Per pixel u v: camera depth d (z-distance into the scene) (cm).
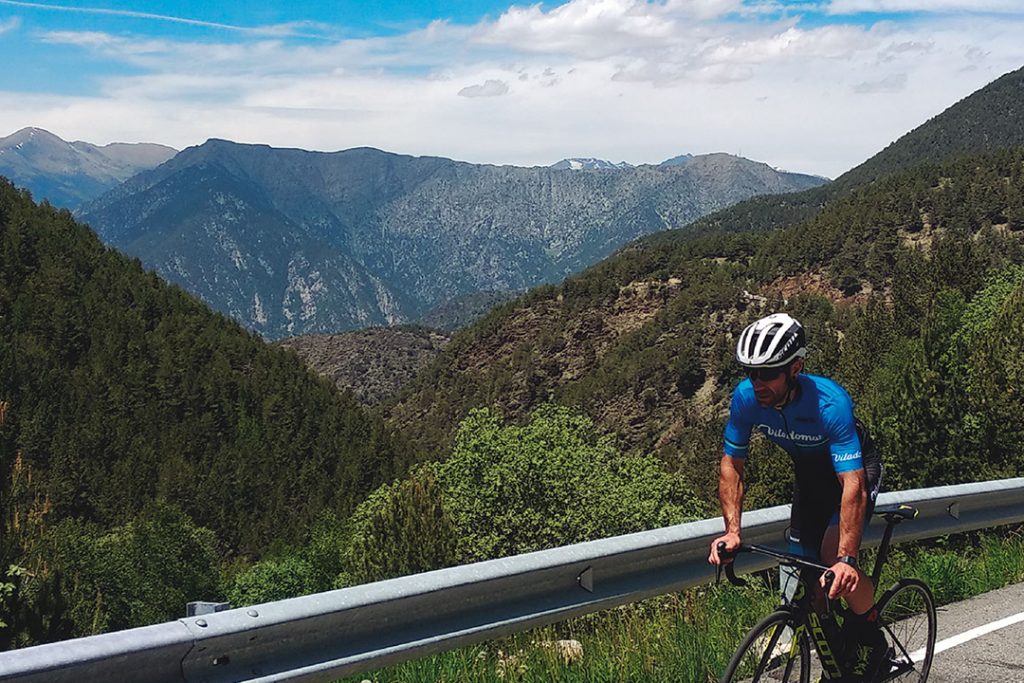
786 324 372
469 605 465
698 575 595
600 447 2731
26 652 305
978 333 1862
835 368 6675
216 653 365
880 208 18700
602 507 2403
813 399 381
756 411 393
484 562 467
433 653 446
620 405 16112
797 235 19838
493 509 2439
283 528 12356
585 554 507
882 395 2070
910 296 5547
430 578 438
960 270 5384
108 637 329
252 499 13112
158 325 18488
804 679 400
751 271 19212
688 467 8356
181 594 7106
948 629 619
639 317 19588
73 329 16538
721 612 614
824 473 397
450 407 19612
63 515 10988
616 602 538
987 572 771
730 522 396
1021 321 1742
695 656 512
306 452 14512
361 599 406
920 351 1941
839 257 18088
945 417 1830
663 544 551
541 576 492
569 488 2438
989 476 1698
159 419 15088
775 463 2931
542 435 2634
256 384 16862
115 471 12338
